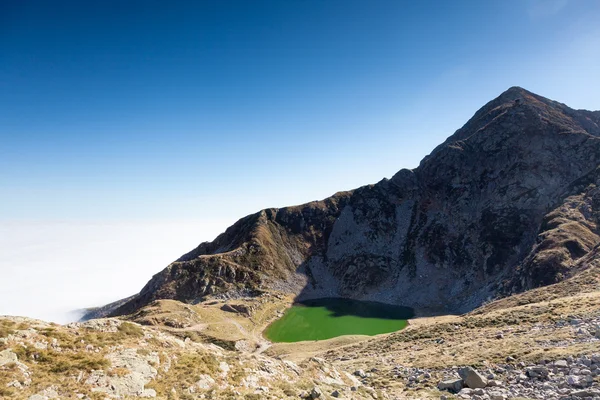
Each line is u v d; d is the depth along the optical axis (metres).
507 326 49.06
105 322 25.22
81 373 18.73
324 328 133.38
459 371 30.81
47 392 16.56
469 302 146.00
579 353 28.59
